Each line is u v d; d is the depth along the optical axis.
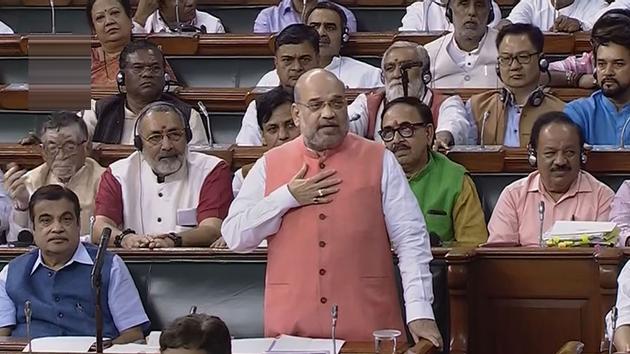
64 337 15.93
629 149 20.33
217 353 12.18
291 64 23.41
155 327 17.08
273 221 15.16
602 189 18.89
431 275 15.41
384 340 14.31
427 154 19.27
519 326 16.59
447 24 28.81
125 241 18.28
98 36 26.53
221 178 19.45
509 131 22.22
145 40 24.33
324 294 15.03
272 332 15.27
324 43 25.81
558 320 16.52
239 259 17.14
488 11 25.30
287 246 15.19
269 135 21.00
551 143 18.70
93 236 19.05
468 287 16.39
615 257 16.06
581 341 16.45
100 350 14.14
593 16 28.11
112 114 23.47
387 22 30.16
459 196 19.06
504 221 19.00
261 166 15.56
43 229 16.72
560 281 16.52
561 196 18.89
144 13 29.47
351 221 15.05
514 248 16.69
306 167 15.27
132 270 17.30
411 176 19.17
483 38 25.28
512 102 22.33
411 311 14.94
